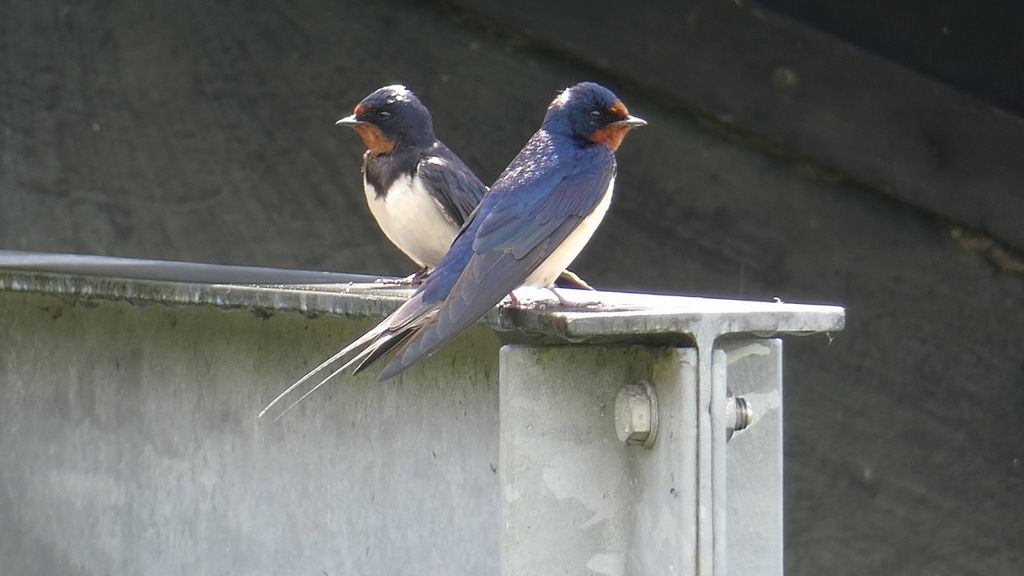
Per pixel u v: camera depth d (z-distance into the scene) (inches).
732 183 448.5
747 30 436.5
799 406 454.9
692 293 451.2
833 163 441.1
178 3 468.8
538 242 264.1
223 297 254.1
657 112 446.0
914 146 439.5
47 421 308.8
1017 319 451.5
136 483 293.6
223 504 278.7
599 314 205.9
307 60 462.6
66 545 306.0
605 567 217.2
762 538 221.6
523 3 439.8
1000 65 442.3
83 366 301.6
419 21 454.0
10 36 474.3
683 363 207.3
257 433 272.2
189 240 470.0
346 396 257.4
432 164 356.2
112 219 474.0
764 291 451.8
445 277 251.4
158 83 470.3
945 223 449.4
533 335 218.1
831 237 450.9
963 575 461.1
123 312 293.6
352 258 464.8
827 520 457.7
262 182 466.6
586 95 293.6
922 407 454.6
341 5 459.5
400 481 249.4
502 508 216.2
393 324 226.8
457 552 239.9
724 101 439.5
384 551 252.5
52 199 477.7
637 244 449.7
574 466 216.1
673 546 208.7
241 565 276.7
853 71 437.7
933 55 443.2
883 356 454.0
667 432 209.9
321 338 260.8
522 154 283.9
